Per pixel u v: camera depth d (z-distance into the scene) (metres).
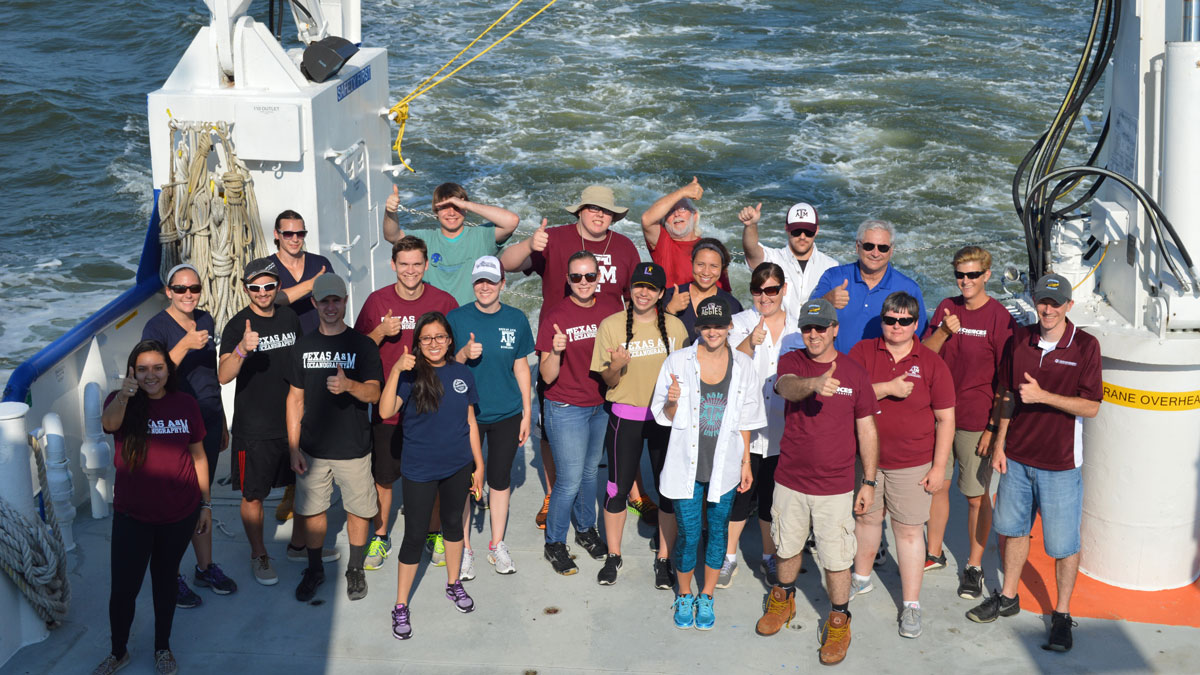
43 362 5.77
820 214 17.12
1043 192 5.75
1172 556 5.41
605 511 5.57
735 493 5.44
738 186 18.27
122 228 17.73
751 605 5.43
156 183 6.56
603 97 22.64
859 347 5.08
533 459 7.14
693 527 5.05
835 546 4.86
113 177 19.52
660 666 4.93
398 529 6.21
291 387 5.29
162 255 6.61
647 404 5.34
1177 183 5.04
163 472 4.69
